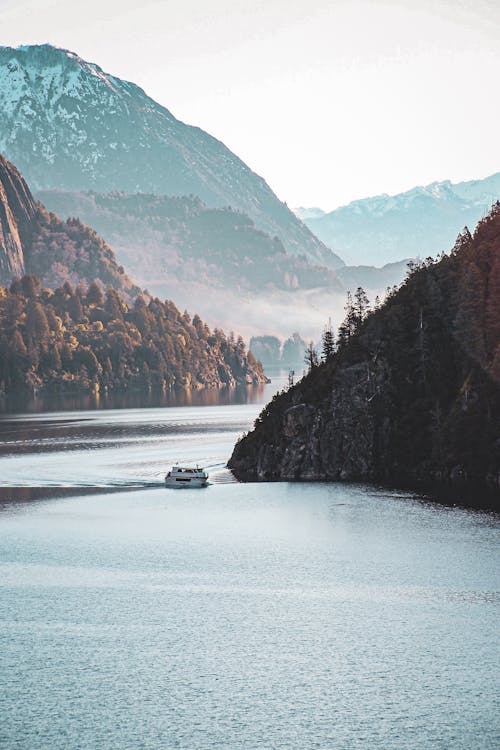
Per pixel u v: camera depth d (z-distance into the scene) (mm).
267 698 167250
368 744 152375
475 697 166250
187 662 181250
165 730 156750
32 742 153250
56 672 177375
